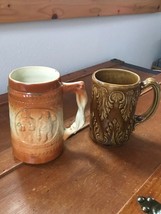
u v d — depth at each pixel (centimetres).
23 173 39
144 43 144
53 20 77
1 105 60
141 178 39
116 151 45
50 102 36
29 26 71
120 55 124
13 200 34
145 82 43
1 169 39
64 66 90
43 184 37
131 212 33
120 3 101
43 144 38
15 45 70
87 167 41
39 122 36
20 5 64
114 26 109
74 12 81
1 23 63
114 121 43
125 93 40
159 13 145
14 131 38
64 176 39
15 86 35
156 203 35
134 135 51
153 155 45
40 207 33
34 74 40
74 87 39
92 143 47
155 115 58
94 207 34
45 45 79
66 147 45
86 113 54
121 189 37
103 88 41
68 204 34
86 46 96
